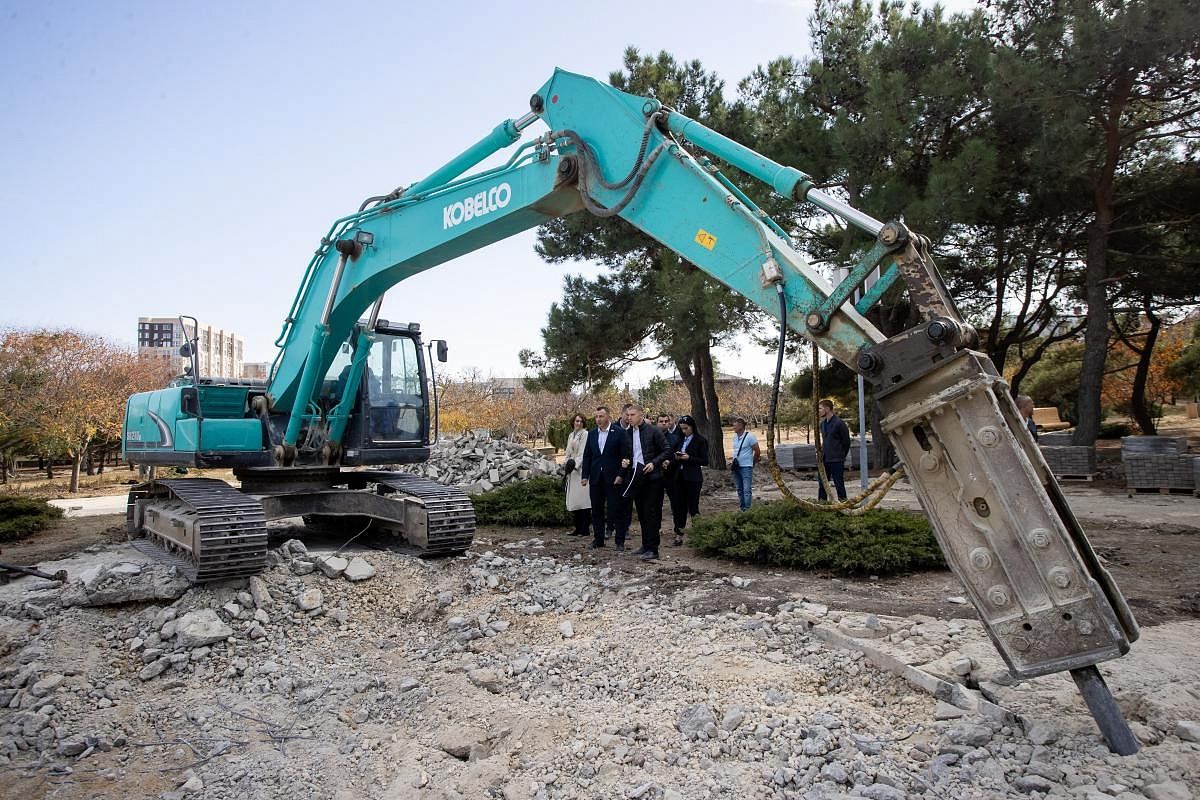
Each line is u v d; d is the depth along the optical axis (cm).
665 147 485
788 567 757
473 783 353
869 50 1552
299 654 581
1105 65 1383
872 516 790
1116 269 1908
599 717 405
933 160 1466
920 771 331
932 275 363
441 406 3725
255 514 708
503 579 744
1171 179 1706
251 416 896
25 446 2872
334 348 802
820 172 1534
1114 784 303
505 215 606
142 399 971
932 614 550
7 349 2662
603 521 925
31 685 510
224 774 393
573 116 557
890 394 360
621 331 1900
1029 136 1477
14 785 388
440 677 509
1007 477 331
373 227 741
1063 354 3125
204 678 543
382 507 862
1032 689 400
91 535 1195
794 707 402
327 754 410
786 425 3938
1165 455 1315
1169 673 414
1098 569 340
